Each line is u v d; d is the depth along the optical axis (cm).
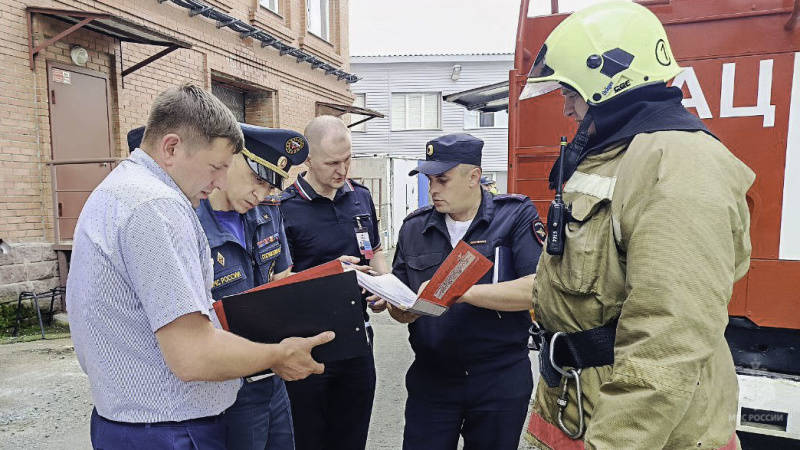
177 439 141
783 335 250
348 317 158
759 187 244
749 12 240
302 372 156
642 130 129
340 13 1284
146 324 136
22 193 595
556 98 303
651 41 136
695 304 106
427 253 227
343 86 1318
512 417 212
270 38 986
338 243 273
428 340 213
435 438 216
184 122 140
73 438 336
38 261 605
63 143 641
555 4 314
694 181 112
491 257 214
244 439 195
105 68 692
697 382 106
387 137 2005
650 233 112
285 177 196
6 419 362
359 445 271
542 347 154
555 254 138
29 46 593
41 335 561
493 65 1975
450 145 211
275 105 1051
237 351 139
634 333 112
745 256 126
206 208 192
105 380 140
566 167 145
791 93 236
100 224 135
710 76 250
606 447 110
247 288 200
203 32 852
